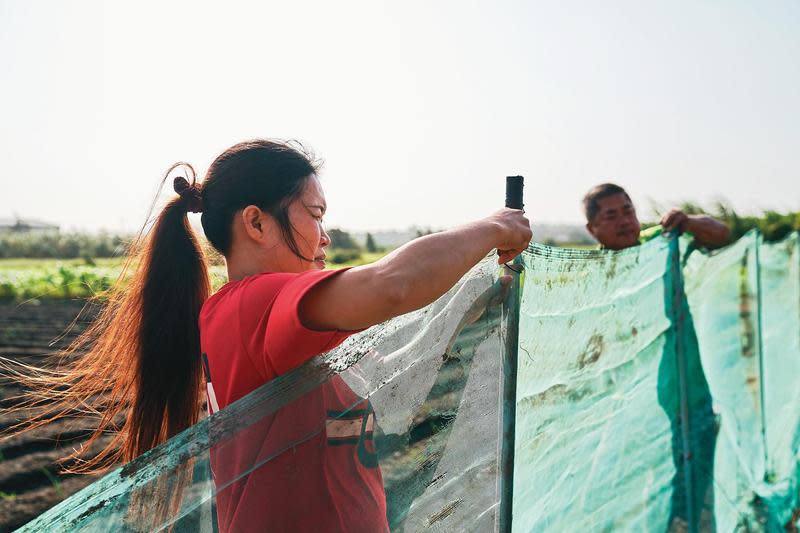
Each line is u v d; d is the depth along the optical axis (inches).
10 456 213.0
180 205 62.2
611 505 89.1
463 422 61.5
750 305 117.6
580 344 82.6
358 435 53.8
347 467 53.0
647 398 97.7
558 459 78.1
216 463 48.0
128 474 45.7
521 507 70.3
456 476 61.1
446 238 49.9
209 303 58.1
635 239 152.6
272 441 49.7
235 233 59.4
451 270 49.0
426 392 59.1
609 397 89.1
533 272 70.4
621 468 91.4
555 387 77.2
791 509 120.7
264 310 51.8
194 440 47.4
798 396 126.6
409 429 57.7
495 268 64.5
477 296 63.2
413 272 47.0
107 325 67.9
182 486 47.1
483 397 63.5
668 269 104.6
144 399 64.6
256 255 59.0
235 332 53.1
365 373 54.5
